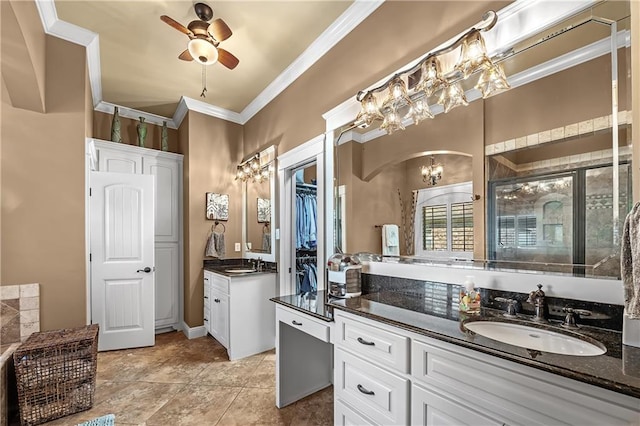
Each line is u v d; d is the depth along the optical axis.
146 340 3.36
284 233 3.26
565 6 1.27
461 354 1.09
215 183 4.04
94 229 3.21
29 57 2.03
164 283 3.86
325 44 2.63
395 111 1.95
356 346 1.53
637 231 0.81
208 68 3.08
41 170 2.46
